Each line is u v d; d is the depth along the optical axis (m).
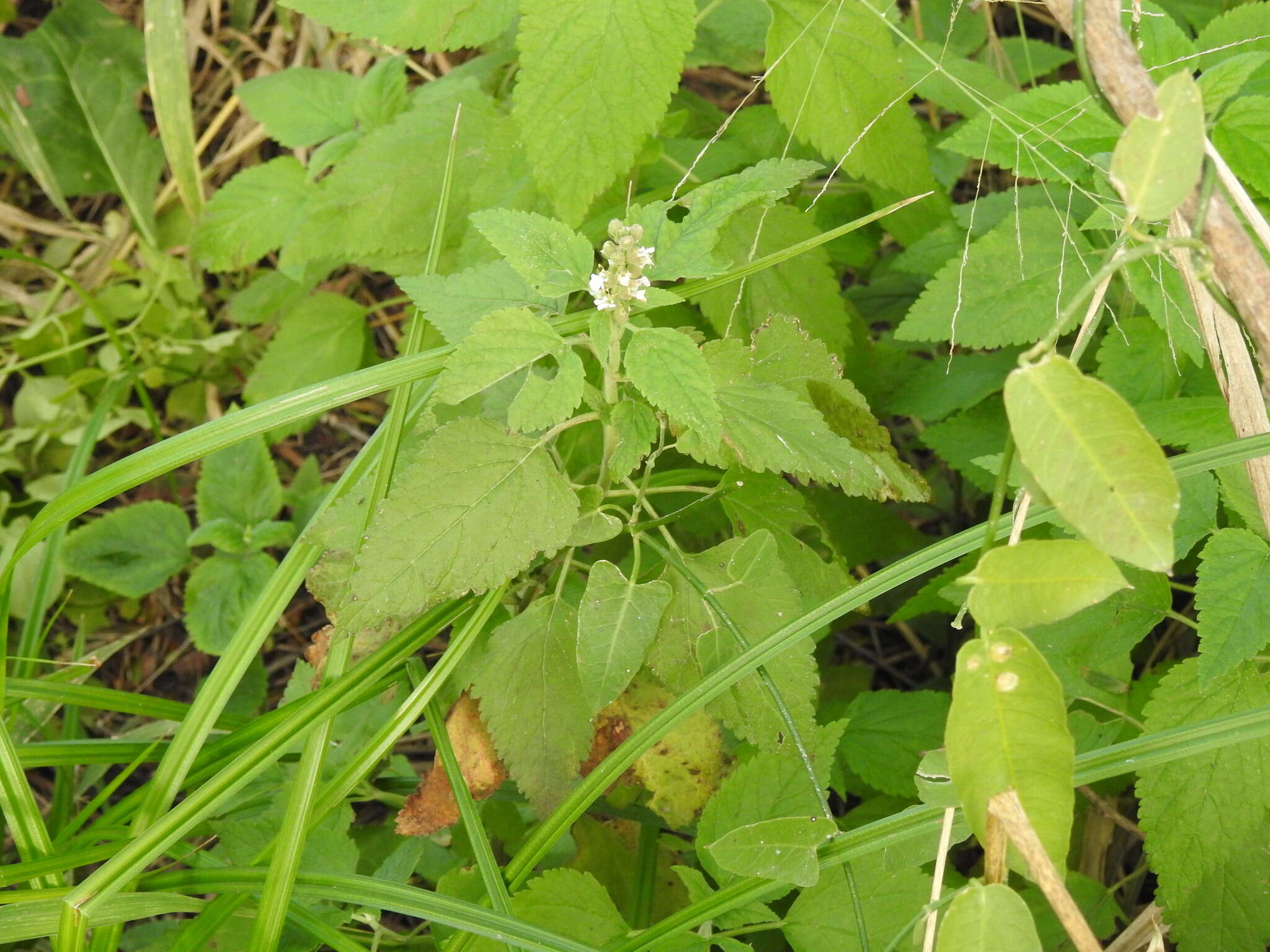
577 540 0.59
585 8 0.68
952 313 0.74
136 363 1.17
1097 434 0.43
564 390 0.55
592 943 0.61
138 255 1.25
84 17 1.22
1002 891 0.47
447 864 0.75
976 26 1.00
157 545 0.96
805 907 0.61
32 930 0.56
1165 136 0.44
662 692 0.65
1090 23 0.48
